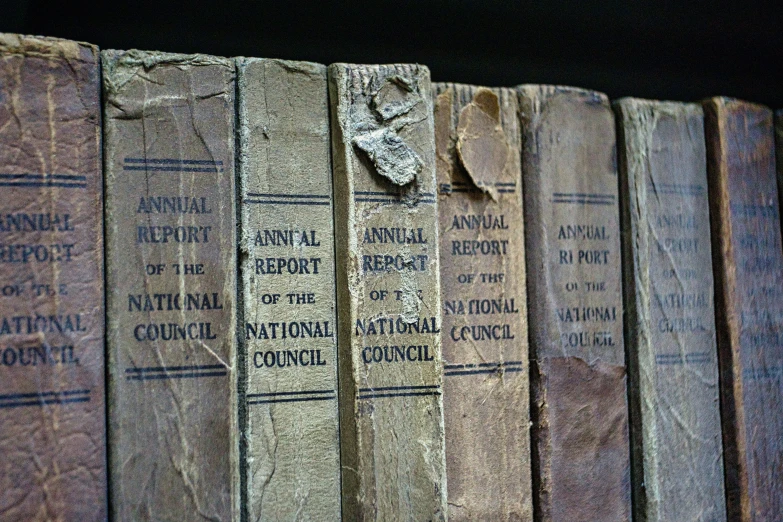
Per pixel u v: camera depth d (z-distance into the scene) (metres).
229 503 0.89
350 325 0.93
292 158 0.95
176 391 0.89
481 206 1.02
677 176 1.10
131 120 0.90
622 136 1.09
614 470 1.04
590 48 1.24
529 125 1.05
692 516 1.06
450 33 1.19
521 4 1.14
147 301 0.89
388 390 0.94
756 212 1.13
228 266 0.91
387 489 0.92
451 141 1.02
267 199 0.94
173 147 0.91
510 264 1.02
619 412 1.05
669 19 1.19
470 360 1.00
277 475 0.91
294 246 0.94
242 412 0.91
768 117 1.16
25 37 0.87
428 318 0.96
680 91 1.37
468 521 0.98
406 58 1.24
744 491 1.07
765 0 1.18
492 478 0.99
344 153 0.95
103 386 0.87
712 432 1.08
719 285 1.10
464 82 1.30
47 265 0.86
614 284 1.07
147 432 0.88
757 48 1.26
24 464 0.83
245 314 0.91
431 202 0.97
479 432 0.99
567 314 1.04
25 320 0.85
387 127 0.97
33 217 0.86
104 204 0.89
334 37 1.18
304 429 0.92
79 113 0.88
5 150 0.85
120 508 0.86
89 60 0.89
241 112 0.94
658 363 1.06
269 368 0.92
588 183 1.07
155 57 0.92
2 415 0.83
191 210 0.91
